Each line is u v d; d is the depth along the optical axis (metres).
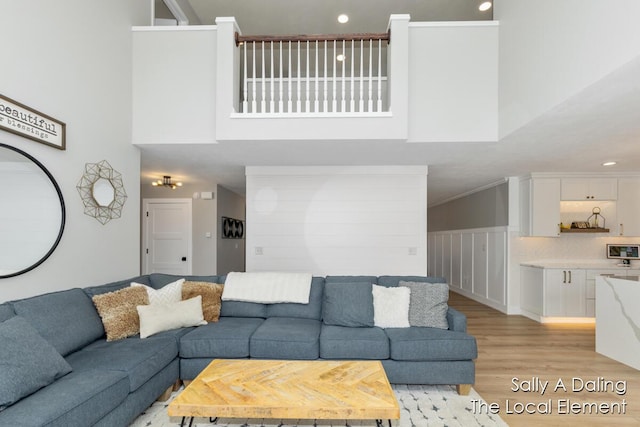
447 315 3.10
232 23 3.45
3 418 1.51
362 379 2.09
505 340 4.18
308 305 3.44
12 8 2.31
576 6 2.33
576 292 4.95
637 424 2.37
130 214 3.62
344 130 3.42
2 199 2.24
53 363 1.90
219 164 4.79
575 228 5.27
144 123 3.58
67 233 2.78
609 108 2.61
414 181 4.80
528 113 2.91
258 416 1.76
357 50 5.49
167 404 2.57
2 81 2.24
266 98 4.36
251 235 4.87
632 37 1.90
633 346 3.32
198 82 3.56
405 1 4.63
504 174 5.40
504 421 2.38
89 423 1.76
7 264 2.26
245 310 3.40
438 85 3.47
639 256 5.23
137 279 3.31
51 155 2.62
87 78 2.99
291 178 4.88
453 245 8.09
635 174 5.20
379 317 3.10
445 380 2.71
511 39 3.17
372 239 4.82
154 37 3.59
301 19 5.04
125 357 2.24
